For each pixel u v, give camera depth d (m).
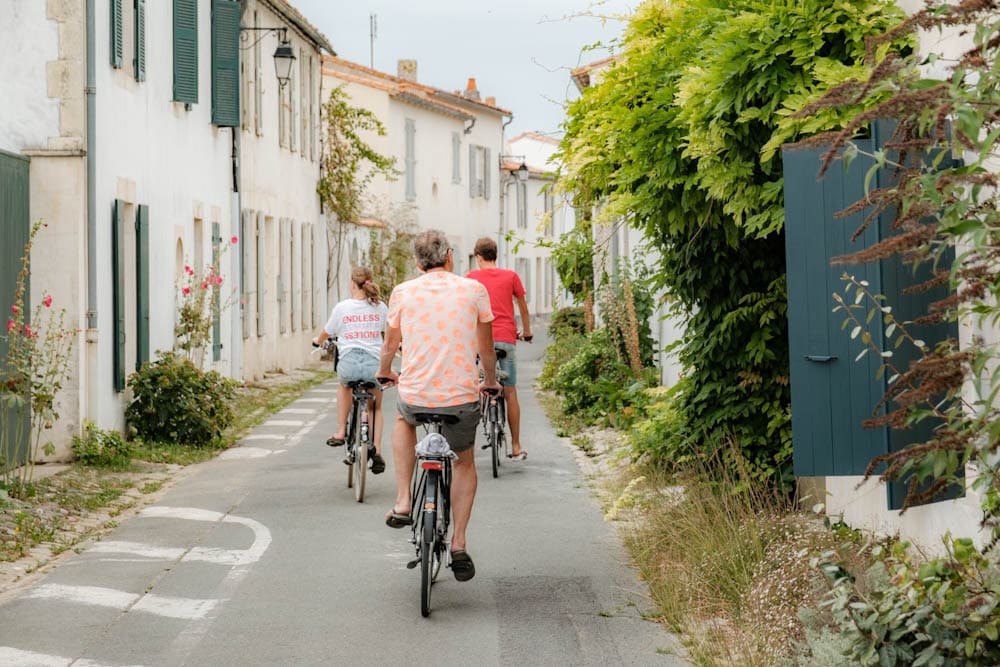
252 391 22.52
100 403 13.74
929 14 4.27
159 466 13.25
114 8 14.31
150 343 16.61
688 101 8.20
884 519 7.52
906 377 4.26
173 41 17.95
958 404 4.70
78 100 13.30
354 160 33.62
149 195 16.53
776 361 9.99
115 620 7.18
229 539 9.51
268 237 26.73
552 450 14.51
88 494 11.23
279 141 27.52
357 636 6.86
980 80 3.93
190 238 19.45
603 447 14.47
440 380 7.52
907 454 4.35
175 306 18.23
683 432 10.58
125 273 15.54
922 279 6.55
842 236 6.87
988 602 4.59
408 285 7.72
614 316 18.38
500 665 6.31
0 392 11.57
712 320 10.27
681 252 10.18
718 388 10.12
